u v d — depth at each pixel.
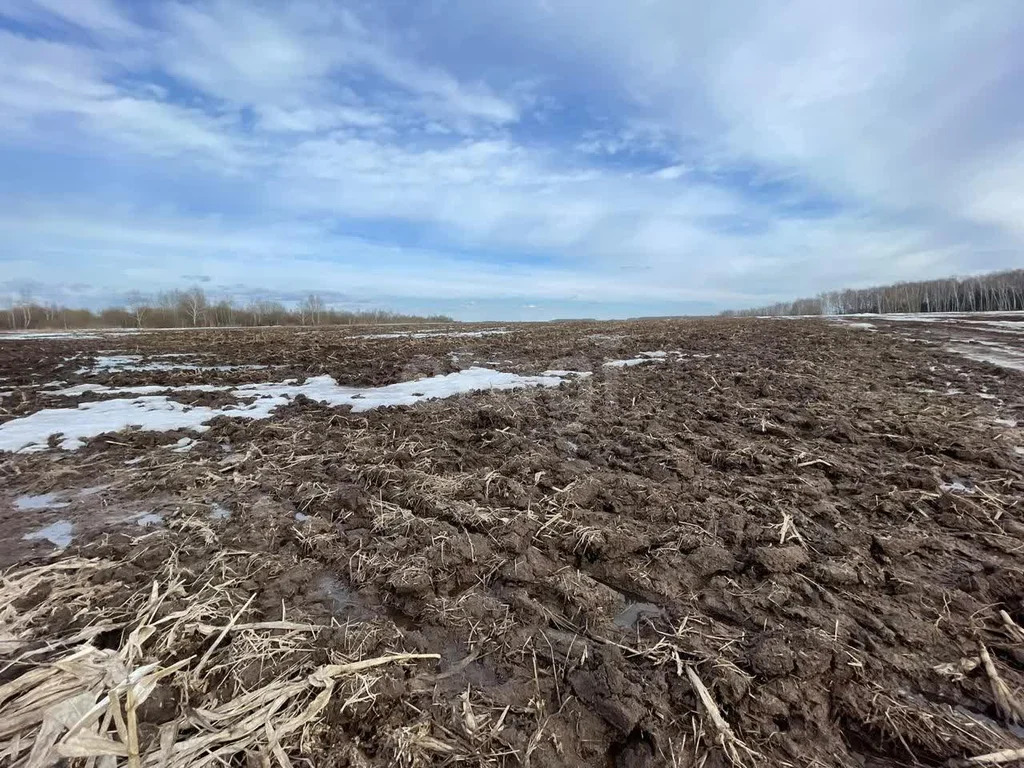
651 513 3.93
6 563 3.26
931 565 3.22
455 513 3.91
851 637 2.60
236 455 5.36
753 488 4.36
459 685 2.37
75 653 2.30
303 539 3.59
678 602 2.95
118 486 4.61
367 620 2.78
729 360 12.28
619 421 6.53
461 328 33.75
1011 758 1.98
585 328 28.41
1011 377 8.99
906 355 12.55
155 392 8.69
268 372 11.05
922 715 2.15
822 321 31.69
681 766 1.97
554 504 4.11
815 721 2.16
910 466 4.72
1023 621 2.73
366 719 2.14
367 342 18.92
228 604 2.83
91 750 1.80
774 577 3.08
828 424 6.09
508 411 6.90
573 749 2.06
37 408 7.48
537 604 2.91
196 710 2.05
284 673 2.31
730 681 2.30
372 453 5.34
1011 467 4.66
